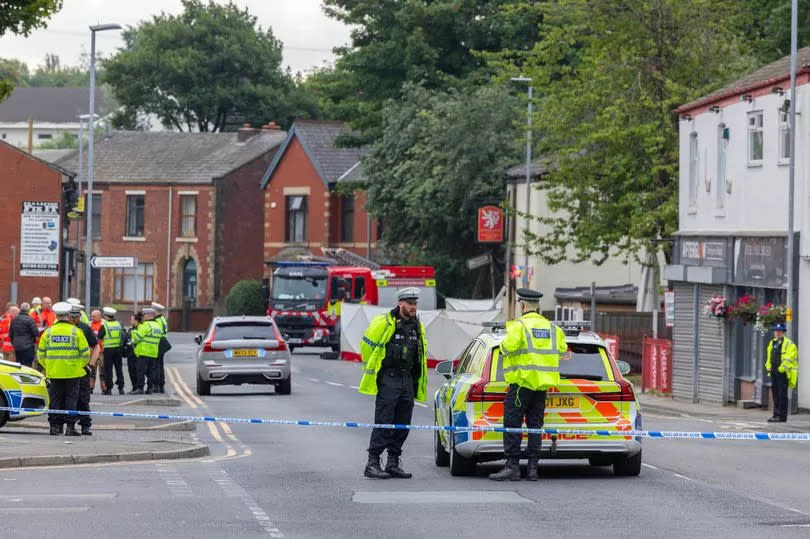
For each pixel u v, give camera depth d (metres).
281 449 63.91
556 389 48.53
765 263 97.31
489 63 139.00
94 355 69.50
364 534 35.69
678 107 121.69
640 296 133.38
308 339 175.12
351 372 140.25
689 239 112.38
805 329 92.00
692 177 116.12
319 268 177.88
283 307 175.38
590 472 52.06
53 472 51.88
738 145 105.19
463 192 178.50
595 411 48.66
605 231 124.88
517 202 172.00
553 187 131.38
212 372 103.38
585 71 125.69
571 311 150.12
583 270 169.75
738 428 79.44
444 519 38.53
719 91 110.62
